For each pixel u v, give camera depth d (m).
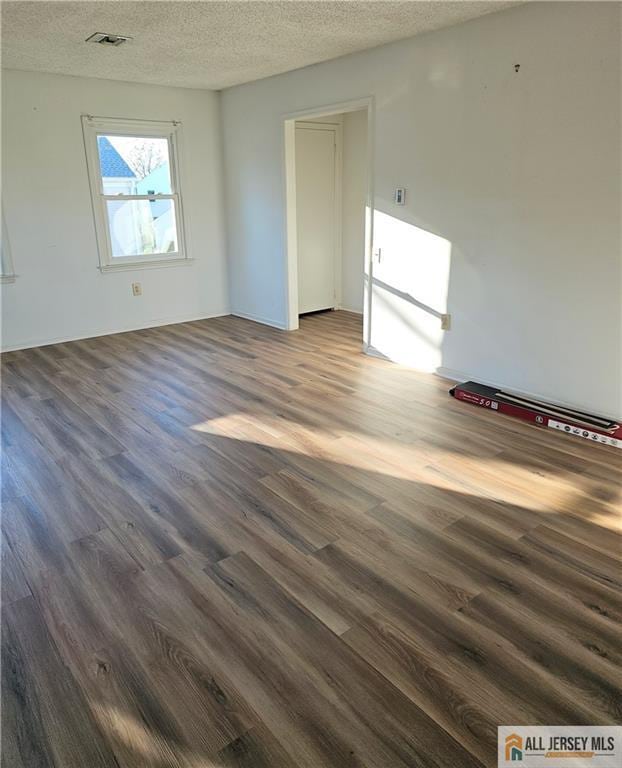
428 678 1.68
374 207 4.56
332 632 1.86
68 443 3.27
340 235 6.66
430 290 4.28
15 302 5.18
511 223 3.63
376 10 3.32
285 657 1.76
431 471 2.91
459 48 3.64
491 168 3.66
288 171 5.37
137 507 2.61
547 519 2.48
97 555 2.27
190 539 2.37
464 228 3.92
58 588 2.08
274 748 1.47
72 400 3.95
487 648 1.78
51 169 5.10
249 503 2.63
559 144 3.28
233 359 4.91
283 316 5.92
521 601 1.99
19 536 2.40
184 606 1.99
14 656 1.78
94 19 3.41
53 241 5.27
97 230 5.48
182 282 6.22
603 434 3.19
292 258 5.67
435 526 2.43
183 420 3.59
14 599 2.03
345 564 2.20
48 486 2.79
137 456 3.10
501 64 3.45
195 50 4.16
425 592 2.04
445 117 3.84
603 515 2.50
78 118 5.13
